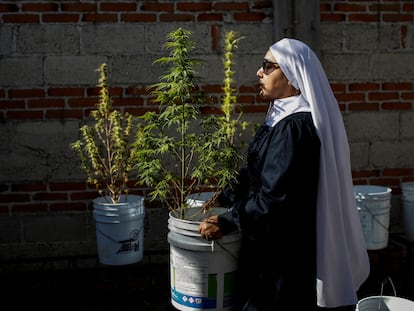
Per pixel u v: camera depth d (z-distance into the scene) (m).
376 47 4.50
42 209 4.30
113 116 3.87
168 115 3.02
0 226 4.28
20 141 4.23
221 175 3.03
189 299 2.85
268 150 2.62
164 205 4.39
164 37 4.27
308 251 2.66
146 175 3.09
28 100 4.21
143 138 3.09
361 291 4.40
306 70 2.67
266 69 2.78
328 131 2.65
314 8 4.32
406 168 4.64
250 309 2.68
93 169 4.29
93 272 4.25
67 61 4.21
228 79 3.72
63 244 4.35
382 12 4.48
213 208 3.08
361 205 3.99
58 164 4.28
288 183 2.53
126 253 3.83
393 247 4.50
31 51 4.18
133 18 4.23
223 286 2.82
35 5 4.14
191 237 2.79
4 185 4.25
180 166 4.30
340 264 2.72
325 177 2.64
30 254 4.32
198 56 4.30
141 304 4.20
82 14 4.19
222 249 2.77
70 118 4.26
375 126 4.57
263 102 4.40
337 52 4.45
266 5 4.34
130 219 3.79
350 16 4.44
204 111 4.35
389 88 4.55
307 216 2.64
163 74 4.29
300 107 2.70
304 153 2.57
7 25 4.14
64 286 4.39
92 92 4.26
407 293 4.34
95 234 4.37
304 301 2.65
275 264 2.64
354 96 4.52
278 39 4.31
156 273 4.44
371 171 4.60
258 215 2.54
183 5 4.26
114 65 4.25
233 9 4.31
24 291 4.34
